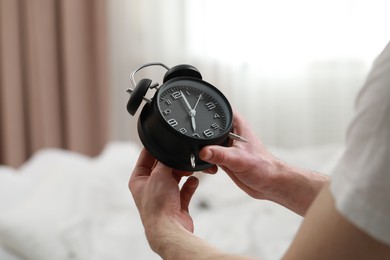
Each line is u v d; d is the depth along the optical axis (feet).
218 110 2.32
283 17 7.50
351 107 7.73
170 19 7.80
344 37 7.48
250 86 7.79
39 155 6.21
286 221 4.88
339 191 1.44
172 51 7.88
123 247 4.41
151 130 2.21
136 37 7.95
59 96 8.13
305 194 2.54
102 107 7.98
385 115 1.37
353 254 1.43
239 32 7.61
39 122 8.05
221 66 7.73
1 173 5.49
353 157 1.45
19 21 7.82
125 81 8.02
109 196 5.21
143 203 2.19
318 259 1.47
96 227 4.70
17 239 4.17
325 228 1.47
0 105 7.98
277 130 7.98
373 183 1.37
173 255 1.92
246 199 5.59
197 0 7.63
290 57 7.63
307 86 7.71
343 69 7.61
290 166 2.61
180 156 2.18
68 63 7.79
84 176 5.36
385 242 1.37
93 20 7.84
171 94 2.28
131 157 6.11
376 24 7.27
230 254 1.82
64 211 4.75
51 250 4.18
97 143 8.20
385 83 1.40
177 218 2.12
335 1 7.39
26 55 7.97
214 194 5.65
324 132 7.92
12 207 4.95
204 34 7.68
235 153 2.38
